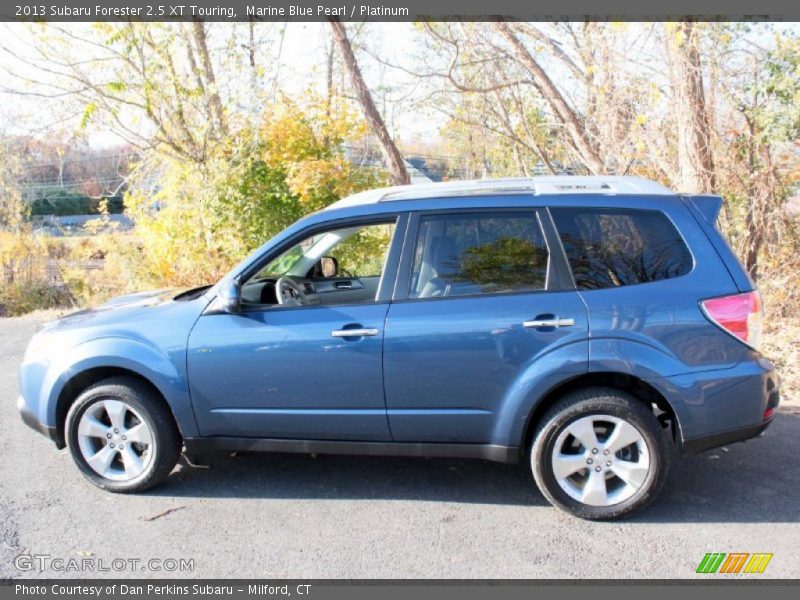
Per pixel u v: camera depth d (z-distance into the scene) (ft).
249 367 13.11
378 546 11.75
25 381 14.42
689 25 24.61
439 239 13.00
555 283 12.42
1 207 41.78
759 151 26.00
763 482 13.89
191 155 35.94
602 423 12.37
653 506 12.94
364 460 15.60
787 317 26.27
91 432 14.02
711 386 11.85
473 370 12.35
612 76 28.71
